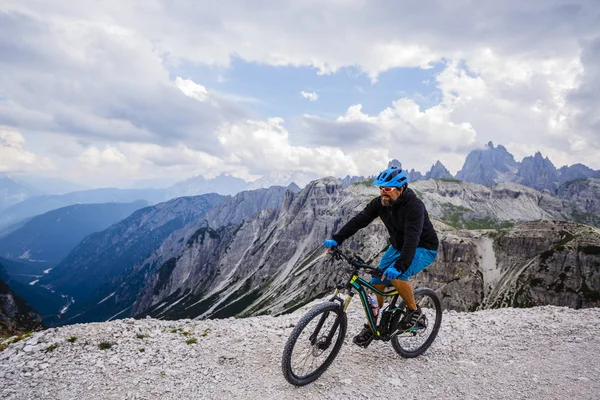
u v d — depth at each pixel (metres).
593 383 6.79
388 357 8.01
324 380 7.02
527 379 7.09
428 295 8.07
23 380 6.97
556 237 194.75
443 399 6.46
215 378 7.11
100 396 6.48
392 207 6.80
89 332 9.05
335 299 6.80
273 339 9.07
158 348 8.47
